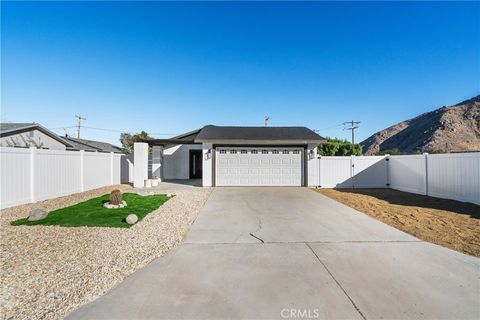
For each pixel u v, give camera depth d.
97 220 6.91
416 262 4.34
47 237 5.45
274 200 10.46
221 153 15.06
